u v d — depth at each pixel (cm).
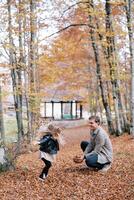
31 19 1939
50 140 969
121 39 2472
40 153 961
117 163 1154
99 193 832
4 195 835
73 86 3522
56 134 974
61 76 3297
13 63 1916
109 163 1051
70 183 922
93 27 2061
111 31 2011
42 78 2823
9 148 1121
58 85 3562
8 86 2069
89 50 3203
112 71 2103
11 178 977
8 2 1889
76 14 2403
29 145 1745
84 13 2383
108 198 791
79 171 1059
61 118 4597
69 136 3102
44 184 919
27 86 2023
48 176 996
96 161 1037
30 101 1994
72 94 3988
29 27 1939
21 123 1902
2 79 2019
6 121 3172
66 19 2428
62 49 2659
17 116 1925
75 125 4325
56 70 2839
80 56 3145
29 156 1574
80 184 911
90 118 1048
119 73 2128
